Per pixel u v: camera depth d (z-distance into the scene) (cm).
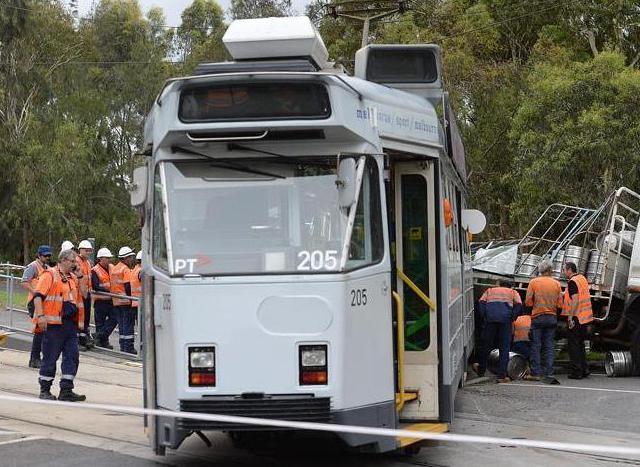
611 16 5300
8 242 6309
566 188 3869
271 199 961
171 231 960
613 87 3909
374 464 1118
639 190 3859
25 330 2448
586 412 1567
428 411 1122
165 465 1103
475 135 4575
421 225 1134
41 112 6500
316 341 930
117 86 7419
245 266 945
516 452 1201
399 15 5319
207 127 950
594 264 2238
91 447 1201
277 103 957
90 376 1839
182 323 937
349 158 940
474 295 2358
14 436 1266
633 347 2095
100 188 6706
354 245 961
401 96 1109
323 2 5816
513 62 4884
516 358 2011
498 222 4688
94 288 2250
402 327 1070
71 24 7400
